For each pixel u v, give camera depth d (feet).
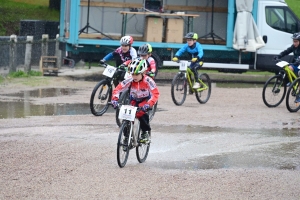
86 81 124.16
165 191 43.45
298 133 69.05
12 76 122.93
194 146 60.39
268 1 131.85
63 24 139.23
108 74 75.87
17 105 86.58
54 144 58.59
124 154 50.88
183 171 49.75
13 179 45.60
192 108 87.66
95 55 130.21
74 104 89.15
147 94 51.75
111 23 141.08
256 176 48.57
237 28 127.65
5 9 204.23
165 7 141.08
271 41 131.85
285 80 90.53
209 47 129.70
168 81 131.64
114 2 140.15
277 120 78.07
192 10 141.69
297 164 53.57
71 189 43.34
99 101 78.18
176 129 69.77
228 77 147.43
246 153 57.72
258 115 81.82
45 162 51.19
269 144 62.28
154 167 51.16
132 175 47.85
